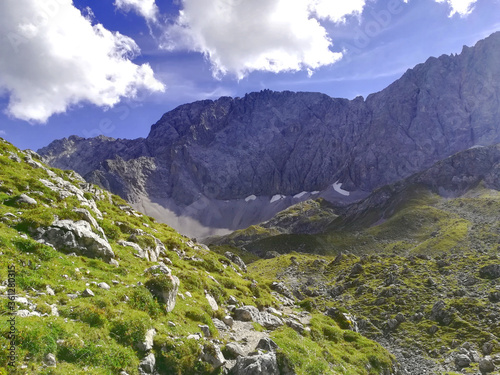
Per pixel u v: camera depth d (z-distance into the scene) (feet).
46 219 89.30
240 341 85.10
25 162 144.25
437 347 218.79
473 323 234.38
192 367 66.13
